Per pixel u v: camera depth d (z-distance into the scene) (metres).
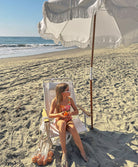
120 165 2.42
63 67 8.56
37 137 3.10
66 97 2.76
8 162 2.53
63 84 2.71
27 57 14.17
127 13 2.00
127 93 5.01
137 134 3.10
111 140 2.97
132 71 7.30
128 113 3.88
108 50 16.03
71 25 2.92
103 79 6.36
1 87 5.66
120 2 1.89
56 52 19.12
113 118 3.69
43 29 2.21
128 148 2.75
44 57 13.80
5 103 4.41
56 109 2.77
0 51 20.36
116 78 6.44
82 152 2.52
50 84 3.21
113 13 1.86
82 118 3.71
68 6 1.85
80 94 5.03
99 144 2.86
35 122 3.57
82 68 8.21
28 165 2.46
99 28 2.88
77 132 2.54
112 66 8.34
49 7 1.94
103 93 5.08
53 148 2.77
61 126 2.48
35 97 4.81
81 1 1.75
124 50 14.51
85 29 3.04
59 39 2.91
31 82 6.21
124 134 3.12
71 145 2.81
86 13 1.77
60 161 2.51
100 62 9.51
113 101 4.52
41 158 2.48
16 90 5.39
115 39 2.78
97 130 3.25
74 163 2.44
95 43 2.76
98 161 2.48
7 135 3.16
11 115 3.83
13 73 7.53
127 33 2.49
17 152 2.73
